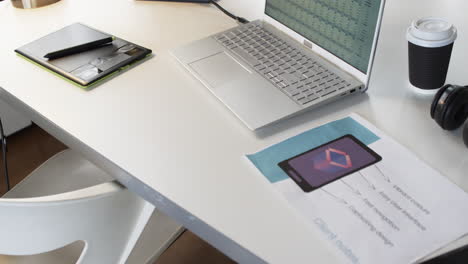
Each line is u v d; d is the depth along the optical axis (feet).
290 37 3.81
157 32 4.20
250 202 2.57
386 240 2.32
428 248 2.27
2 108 6.32
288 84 3.34
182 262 5.19
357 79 3.28
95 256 3.11
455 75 3.37
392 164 2.72
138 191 2.83
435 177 2.61
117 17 4.48
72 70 3.68
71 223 2.79
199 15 4.45
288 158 2.82
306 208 2.51
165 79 3.58
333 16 3.34
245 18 4.33
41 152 6.57
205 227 2.50
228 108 3.20
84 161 4.22
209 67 3.60
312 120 3.11
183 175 2.76
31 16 4.57
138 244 3.46
